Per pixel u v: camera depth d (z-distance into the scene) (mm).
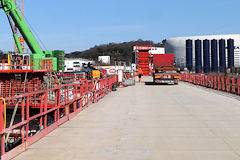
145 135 7055
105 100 15914
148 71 77500
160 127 8055
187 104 13555
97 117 10016
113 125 8469
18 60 23875
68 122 9086
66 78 25328
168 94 19406
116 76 28328
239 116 9891
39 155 5477
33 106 17438
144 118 9664
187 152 5516
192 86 29031
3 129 4918
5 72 21406
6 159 5059
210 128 7840
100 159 5168
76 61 109188
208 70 143000
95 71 31172
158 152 5547
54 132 7590
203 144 6117
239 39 145500
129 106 13023
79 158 5250
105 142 6418
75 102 10758
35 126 13172
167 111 11281
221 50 142125
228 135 6961
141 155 5363
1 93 20531
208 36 149000
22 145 5723
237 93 18219
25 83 21375
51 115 16266
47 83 20203
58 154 5527
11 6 29312
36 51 30703
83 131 7656
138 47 76812
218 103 13867
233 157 5148
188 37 154625
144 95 18875
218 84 22516
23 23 30172
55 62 27359
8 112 18391
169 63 32219
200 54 146500
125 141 6480
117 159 5152
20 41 39688
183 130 7609
